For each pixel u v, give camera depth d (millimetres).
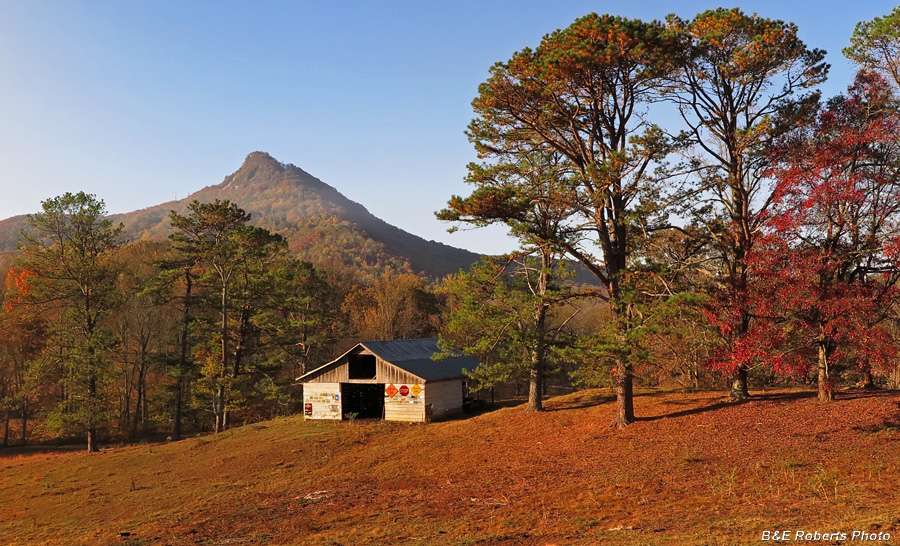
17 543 16953
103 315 42031
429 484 19641
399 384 34625
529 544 11828
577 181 20219
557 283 29781
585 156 22688
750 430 20266
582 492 16109
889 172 20828
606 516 13461
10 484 27797
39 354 52656
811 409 21594
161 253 71688
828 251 20328
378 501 18000
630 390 24219
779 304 19750
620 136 22625
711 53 22156
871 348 18172
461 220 20844
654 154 19562
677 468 17203
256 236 40281
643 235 23641
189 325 42344
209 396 42312
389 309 64312
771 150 21625
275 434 33500
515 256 23125
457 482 19469
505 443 24953
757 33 21391
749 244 22422
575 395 34594
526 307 24703
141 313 51594
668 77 21719
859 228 21031
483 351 25750
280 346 46781
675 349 29141
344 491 19875
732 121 23562
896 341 20266
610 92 21422
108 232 40781
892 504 11250
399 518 15609
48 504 22750
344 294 82625
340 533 14516
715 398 26531
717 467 16734
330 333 60062
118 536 16328
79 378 38031
